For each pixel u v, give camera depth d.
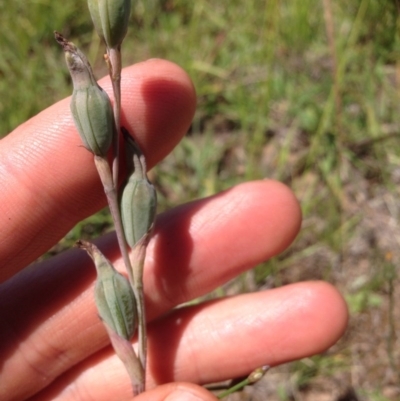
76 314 0.12
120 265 0.12
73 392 0.13
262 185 0.12
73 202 0.12
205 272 0.12
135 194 0.09
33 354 0.13
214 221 0.12
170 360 0.13
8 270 0.12
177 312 0.13
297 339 0.13
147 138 0.11
